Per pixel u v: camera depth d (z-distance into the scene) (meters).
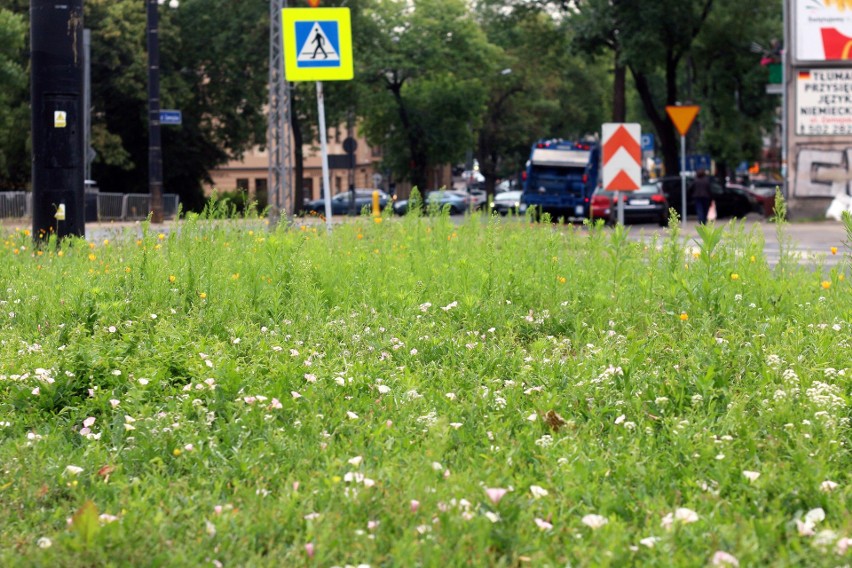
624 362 7.49
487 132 92.94
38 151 17.03
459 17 71.25
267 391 6.85
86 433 6.32
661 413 6.39
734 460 5.41
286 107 29.30
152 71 47.00
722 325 9.41
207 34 63.59
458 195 70.56
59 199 17.00
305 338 9.10
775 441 5.70
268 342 8.62
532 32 63.88
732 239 12.47
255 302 10.48
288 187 29.39
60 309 9.83
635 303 10.31
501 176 109.00
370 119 75.19
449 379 7.53
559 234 14.59
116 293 10.44
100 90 61.19
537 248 14.03
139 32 60.50
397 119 74.31
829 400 6.28
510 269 11.70
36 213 17.05
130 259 12.19
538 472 5.30
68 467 5.48
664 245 12.11
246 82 65.25
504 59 81.94
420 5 69.19
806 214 40.03
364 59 66.81
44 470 5.56
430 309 10.31
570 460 5.45
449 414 6.43
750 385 6.98
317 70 20.47
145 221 13.19
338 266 12.02
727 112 62.50
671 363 7.61
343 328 9.29
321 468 5.46
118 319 9.38
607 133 18.39
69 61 17.05
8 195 42.62
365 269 11.85
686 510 4.53
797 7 39.59
